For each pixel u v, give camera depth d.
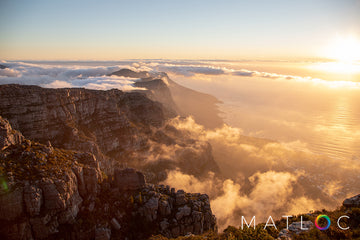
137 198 51.31
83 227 41.62
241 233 33.28
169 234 47.75
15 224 35.94
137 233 46.25
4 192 35.81
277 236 30.36
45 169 41.47
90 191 46.88
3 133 42.56
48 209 39.00
